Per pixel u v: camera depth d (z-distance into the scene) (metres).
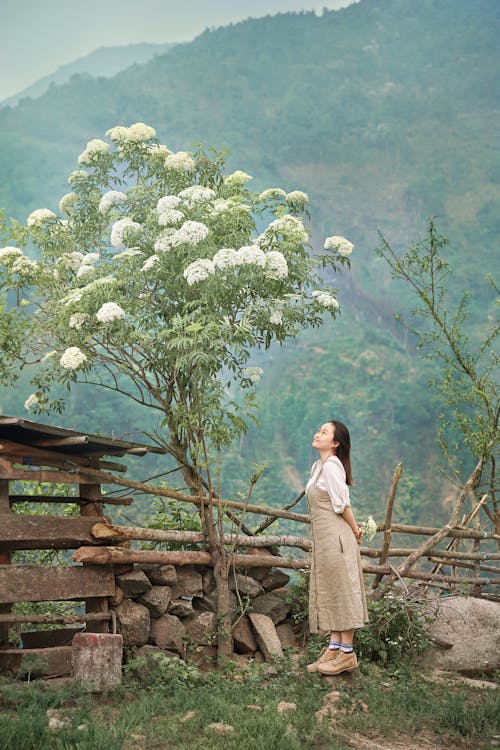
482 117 182.00
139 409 56.59
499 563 11.23
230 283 6.21
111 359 6.81
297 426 78.12
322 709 4.94
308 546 7.30
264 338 6.96
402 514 65.88
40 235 7.37
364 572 7.19
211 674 5.58
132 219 7.26
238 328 6.03
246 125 182.25
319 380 86.50
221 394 6.37
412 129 174.25
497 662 6.66
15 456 5.87
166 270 6.41
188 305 6.15
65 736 4.00
